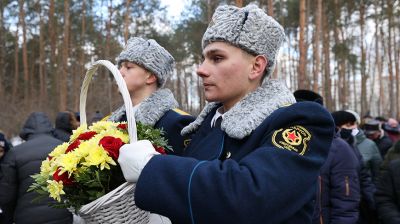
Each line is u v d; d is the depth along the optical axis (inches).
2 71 1007.0
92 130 64.1
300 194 50.6
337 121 170.7
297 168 51.2
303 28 480.4
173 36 820.6
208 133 66.1
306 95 106.0
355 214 126.3
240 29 58.7
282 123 54.8
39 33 935.7
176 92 916.0
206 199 48.1
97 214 53.9
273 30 60.1
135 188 50.8
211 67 60.2
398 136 282.5
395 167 120.5
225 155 59.4
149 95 100.6
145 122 94.3
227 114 59.6
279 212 49.2
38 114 142.3
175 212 48.9
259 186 48.4
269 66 61.3
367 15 996.6
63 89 750.5
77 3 844.6
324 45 863.1
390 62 1090.1
